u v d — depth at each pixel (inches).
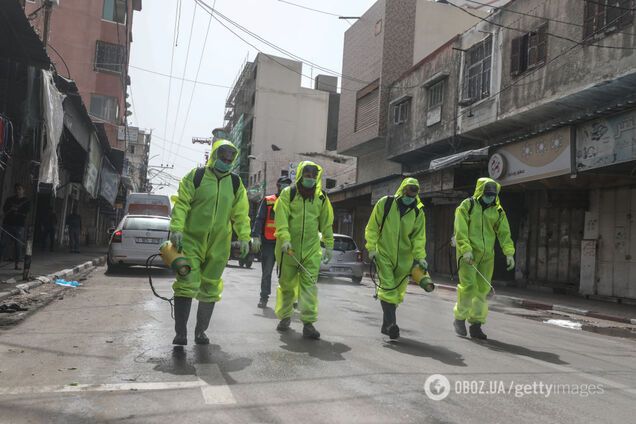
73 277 458.6
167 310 286.5
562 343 268.7
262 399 141.1
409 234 232.8
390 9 1024.9
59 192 871.7
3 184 497.7
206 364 173.6
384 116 1003.9
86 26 1079.0
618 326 389.7
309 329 224.2
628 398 160.9
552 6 577.9
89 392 142.7
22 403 132.8
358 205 1305.4
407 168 1005.2
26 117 382.0
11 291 316.2
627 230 535.8
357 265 597.3
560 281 621.6
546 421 134.6
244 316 275.9
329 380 161.2
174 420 124.0
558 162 509.4
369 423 126.5
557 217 632.4
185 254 189.8
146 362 174.6
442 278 808.3
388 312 233.3
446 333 264.1
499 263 699.4
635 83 487.5
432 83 824.9
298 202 227.8
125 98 1251.2
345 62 1190.3
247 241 199.0
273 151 1916.8
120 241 511.2
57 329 227.3
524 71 620.4
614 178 536.1
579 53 533.0
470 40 743.7
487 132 719.1
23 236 464.8
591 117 465.1
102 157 735.7
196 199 191.5
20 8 297.9
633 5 472.7
